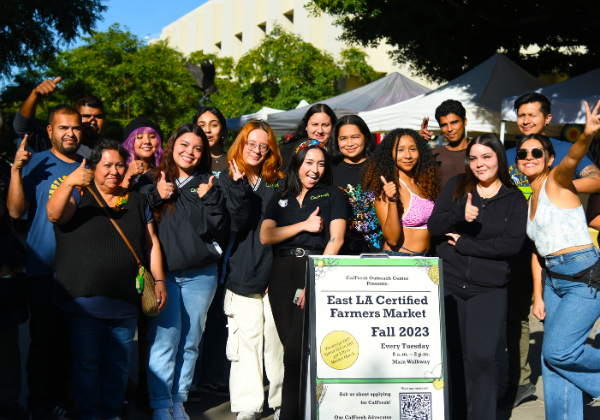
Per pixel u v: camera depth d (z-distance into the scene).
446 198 3.70
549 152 3.47
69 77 23.36
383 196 3.83
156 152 4.49
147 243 3.66
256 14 35.50
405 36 13.12
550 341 3.39
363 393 3.02
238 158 4.05
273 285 3.68
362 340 3.05
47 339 3.73
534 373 5.03
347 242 4.03
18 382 3.79
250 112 22.81
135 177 4.13
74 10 14.80
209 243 3.83
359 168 4.27
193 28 46.06
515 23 11.56
